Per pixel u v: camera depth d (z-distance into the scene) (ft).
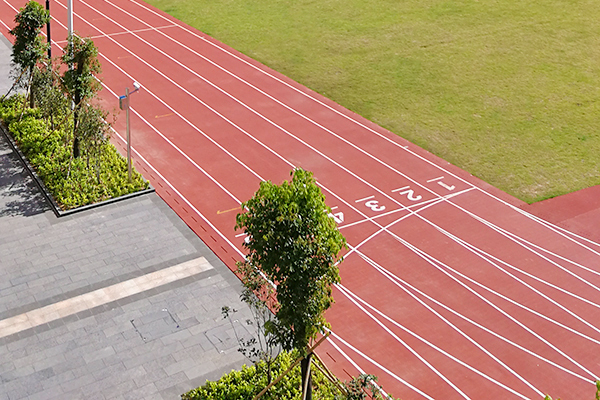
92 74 82.17
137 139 97.25
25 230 75.25
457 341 64.28
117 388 55.83
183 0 160.35
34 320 62.49
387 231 79.66
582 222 83.66
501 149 99.40
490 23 148.25
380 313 67.15
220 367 58.39
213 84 116.78
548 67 127.85
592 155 98.58
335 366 60.39
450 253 76.54
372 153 96.89
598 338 65.72
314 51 132.26
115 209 80.28
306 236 43.37
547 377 60.75
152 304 65.36
